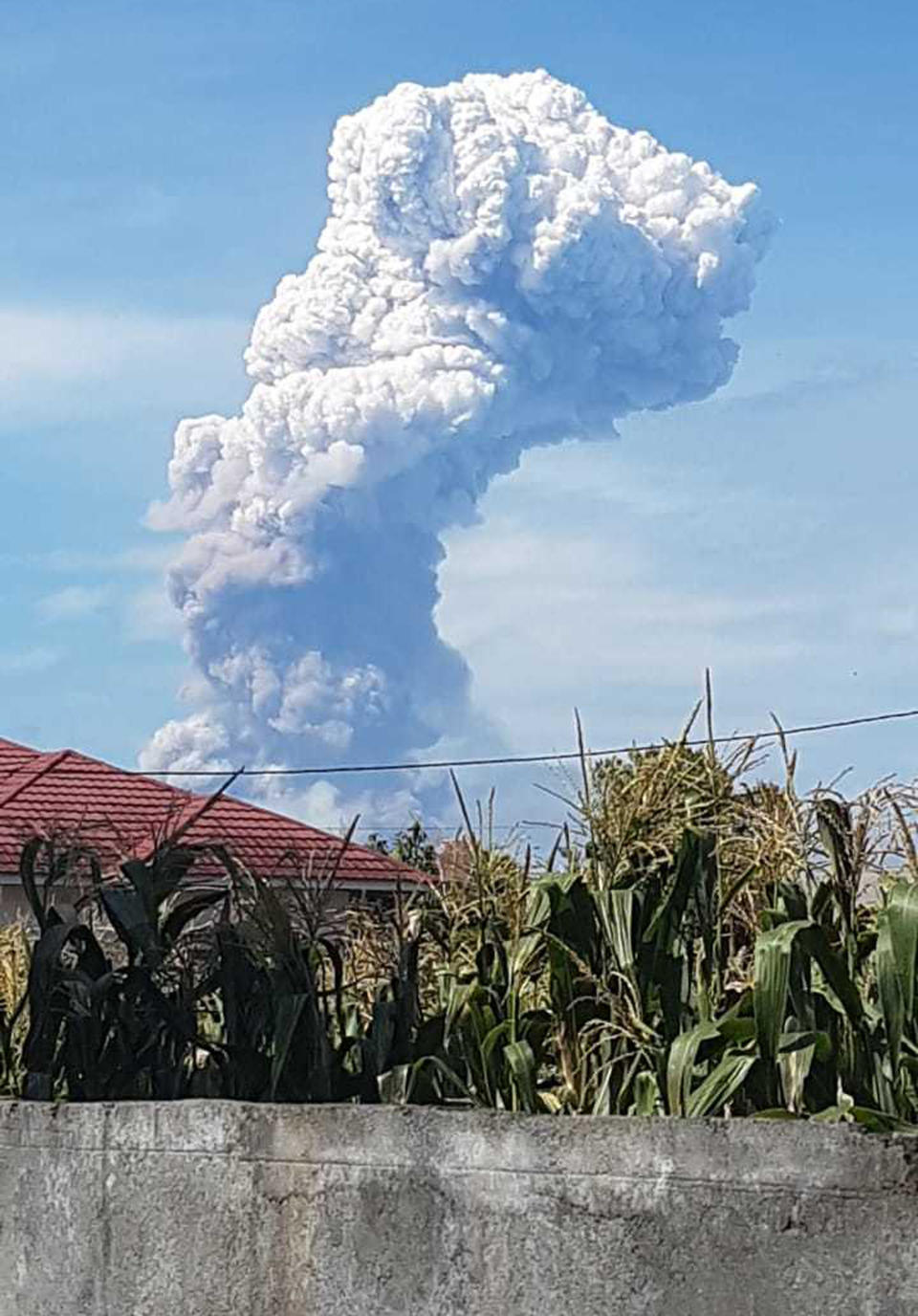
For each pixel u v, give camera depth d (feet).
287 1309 17.35
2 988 27.91
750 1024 16.57
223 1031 21.90
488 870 21.22
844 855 17.94
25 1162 20.02
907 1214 13.87
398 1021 20.27
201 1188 18.21
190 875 23.94
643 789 18.94
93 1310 19.04
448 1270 16.21
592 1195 15.40
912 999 15.76
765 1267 14.43
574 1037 18.33
